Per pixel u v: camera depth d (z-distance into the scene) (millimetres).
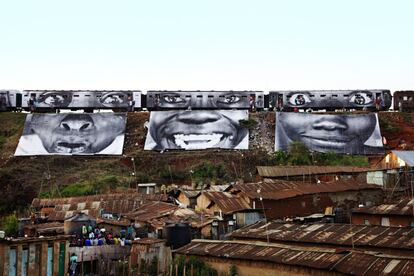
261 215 47969
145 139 89812
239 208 47688
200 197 51344
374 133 88000
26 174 77812
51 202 56594
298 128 89312
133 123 95375
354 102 99188
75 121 92875
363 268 27031
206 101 100062
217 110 95750
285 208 50000
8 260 26016
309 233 35812
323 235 34906
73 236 37219
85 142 88375
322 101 99625
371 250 31766
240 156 82062
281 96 100688
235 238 38344
